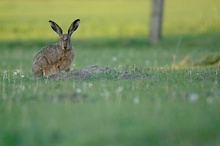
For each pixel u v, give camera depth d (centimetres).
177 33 13038
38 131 3209
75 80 5212
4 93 4456
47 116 3522
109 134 3047
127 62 8644
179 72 5934
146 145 2914
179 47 11094
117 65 8006
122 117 3406
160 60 8919
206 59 7569
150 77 5375
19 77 5750
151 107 3694
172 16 15388
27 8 17488
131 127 3169
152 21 12188
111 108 3700
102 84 4800
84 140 2986
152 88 4556
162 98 4047
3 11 17025
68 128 3225
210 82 4931
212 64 7494
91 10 16950
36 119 3472
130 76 5416
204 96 4103
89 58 9444
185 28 13612
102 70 5850
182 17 15138
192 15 15450
